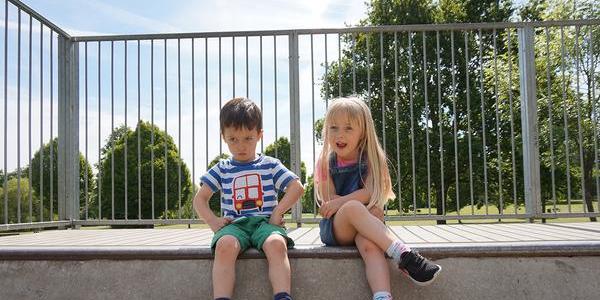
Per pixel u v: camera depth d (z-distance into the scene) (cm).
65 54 370
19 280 197
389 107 850
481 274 187
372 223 184
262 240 187
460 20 1728
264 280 188
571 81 754
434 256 188
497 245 187
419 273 173
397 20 1739
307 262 190
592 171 834
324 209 201
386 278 179
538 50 902
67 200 364
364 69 814
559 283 186
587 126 727
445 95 885
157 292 192
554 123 814
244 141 211
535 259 187
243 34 357
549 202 1252
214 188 214
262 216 202
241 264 189
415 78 865
